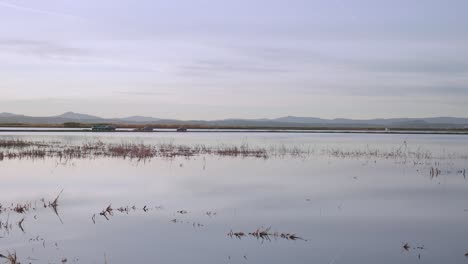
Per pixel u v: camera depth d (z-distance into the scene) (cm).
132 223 1606
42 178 2625
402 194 2242
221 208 1866
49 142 5553
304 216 1747
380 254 1309
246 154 4381
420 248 1367
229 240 1423
